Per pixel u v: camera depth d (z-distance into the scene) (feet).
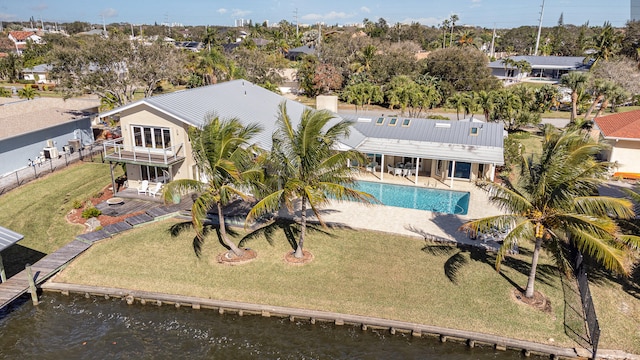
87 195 98.48
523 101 188.65
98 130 153.28
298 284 67.36
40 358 55.67
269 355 56.44
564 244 79.30
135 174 102.01
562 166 53.36
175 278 69.05
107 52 156.76
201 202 66.33
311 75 256.52
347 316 60.75
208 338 59.31
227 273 70.13
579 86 177.47
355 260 73.36
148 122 95.81
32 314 63.46
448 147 111.65
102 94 175.83
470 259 73.46
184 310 64.39
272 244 78.48
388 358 56.03
